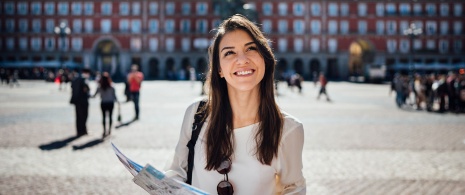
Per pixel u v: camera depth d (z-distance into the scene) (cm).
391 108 2414
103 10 7331
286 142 253
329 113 2058
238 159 250
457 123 1702
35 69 6862
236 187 248
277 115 252
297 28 7425
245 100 253
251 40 251
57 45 7338
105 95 1290
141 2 7344
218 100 256
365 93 3903
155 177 221
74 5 7312
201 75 290
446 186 748
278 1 7375
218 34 258
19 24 7319
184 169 271
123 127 1491
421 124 1656
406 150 1088
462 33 7431
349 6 7431
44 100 2722
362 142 1203
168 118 1784
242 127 254
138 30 7375
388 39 7444
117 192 693
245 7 4862
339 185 752
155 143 1162
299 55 7425
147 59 7400
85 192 690
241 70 245
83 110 1296
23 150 1040
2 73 5344
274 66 259
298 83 3841
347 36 7438
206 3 7388
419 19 7425
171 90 4044
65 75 4156
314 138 1271
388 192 710
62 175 798
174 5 7381
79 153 1011
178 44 7412
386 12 7425
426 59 7444
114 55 7750
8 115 1838
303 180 261
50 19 7306
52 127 1468
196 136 260
